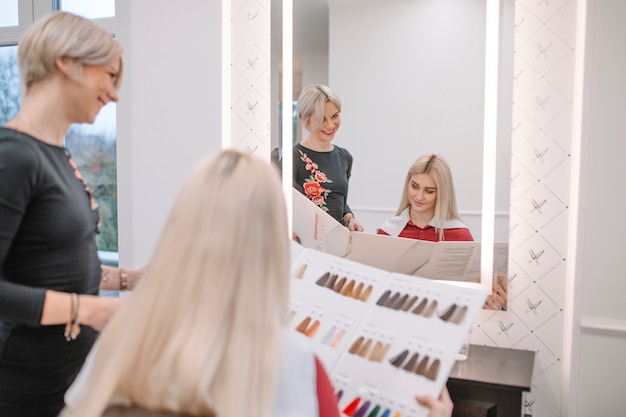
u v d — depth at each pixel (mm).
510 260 1576
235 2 1719
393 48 1615
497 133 1541
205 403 648
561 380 1570
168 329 689
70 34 1082
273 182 758
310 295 1182
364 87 1647
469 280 1610
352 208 1694
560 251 1532
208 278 688
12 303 1028
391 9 1607
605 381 1576
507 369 1418
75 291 1182
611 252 1539
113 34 1969
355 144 1673
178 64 1782
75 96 1137
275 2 1691
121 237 1977
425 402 935
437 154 1600
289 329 1122
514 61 1518
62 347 1187
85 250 1204
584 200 1479
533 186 1534
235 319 685
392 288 1132
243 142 1759
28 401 1160
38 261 1117
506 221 1565
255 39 1717
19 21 2223
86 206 1201
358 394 990
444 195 1602
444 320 1037
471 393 1350
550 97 1500
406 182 1637
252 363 667
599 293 1561
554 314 1556
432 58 1584
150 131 1830
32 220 1092
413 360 1001
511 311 1591
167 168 1826
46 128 1138
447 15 1564
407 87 1612
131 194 1938
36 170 1066
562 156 1505
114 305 1108
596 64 1496
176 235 722
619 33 1475
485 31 1532
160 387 663
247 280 698
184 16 1759
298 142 1712
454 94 1571
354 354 1048
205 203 719
